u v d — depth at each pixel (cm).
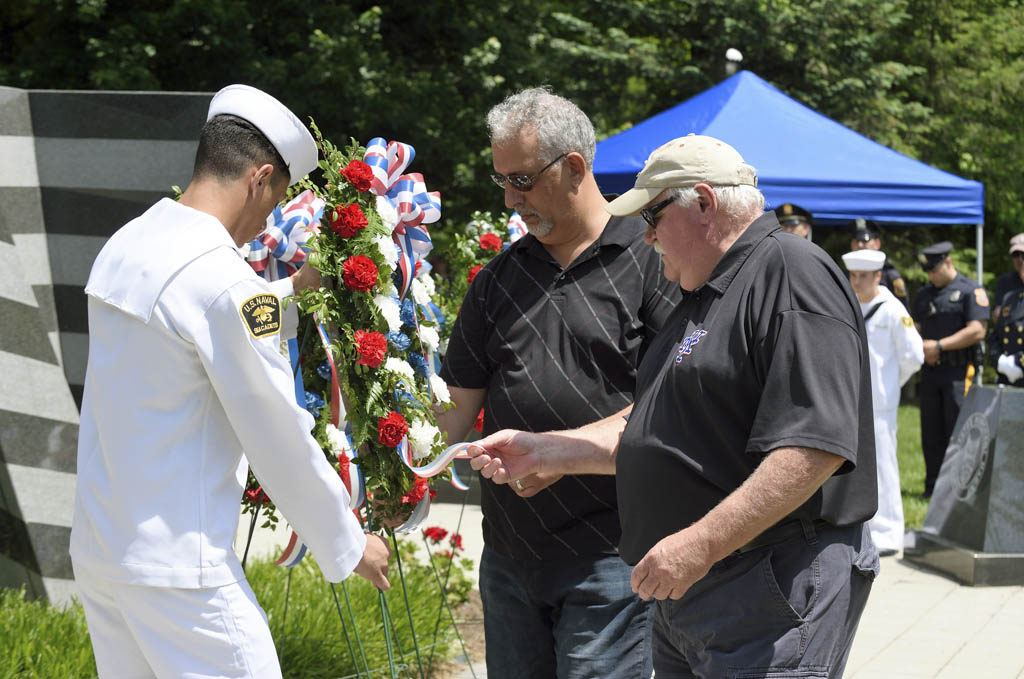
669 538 323
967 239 3102
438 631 666
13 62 1983
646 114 2630
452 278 926
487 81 2133
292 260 432
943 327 1327
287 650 600
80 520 322
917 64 2847
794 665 326
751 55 2481
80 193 759
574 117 414
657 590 324
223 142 331
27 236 755
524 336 423
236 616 319
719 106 1325
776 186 1217
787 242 337
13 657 538
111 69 1808
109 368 314
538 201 412
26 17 1984
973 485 923
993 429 904
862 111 2514
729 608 335
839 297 327
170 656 313
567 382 412
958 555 907
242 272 317
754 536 315
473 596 803
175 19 1866
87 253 762
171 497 309
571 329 414
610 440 397
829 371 316
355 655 579
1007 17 2878
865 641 732
